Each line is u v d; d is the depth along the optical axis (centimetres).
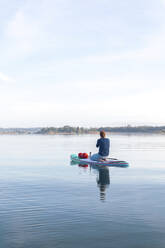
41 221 620
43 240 511
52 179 1232
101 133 1805
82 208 726
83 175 1348
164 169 1581
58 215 665
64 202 795
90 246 485
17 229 569
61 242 502
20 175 1361
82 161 1953
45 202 797
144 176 1312
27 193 929
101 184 1098
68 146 4328
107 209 716
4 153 2864
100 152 1797
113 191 954
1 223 607
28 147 4100
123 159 2183
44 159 2208
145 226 586
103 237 525
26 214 676
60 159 2203
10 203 789
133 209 715
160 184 1096
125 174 1380
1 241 507
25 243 497
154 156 2453
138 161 2036
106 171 1498
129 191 952
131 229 568
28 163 1917
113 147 4028
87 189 992
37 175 1358
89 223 605
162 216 655
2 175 1366
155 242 502
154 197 858
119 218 639
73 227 580
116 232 551
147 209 716
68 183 1126
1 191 966
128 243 497
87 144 5091
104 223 604
